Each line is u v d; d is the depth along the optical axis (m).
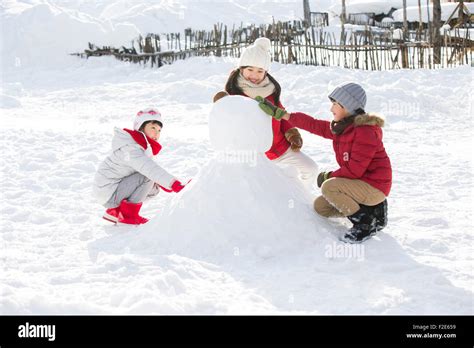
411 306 3.18
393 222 4.60
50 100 12.30
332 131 4.16
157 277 3.33
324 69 13.30
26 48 16.67
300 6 30.44
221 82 13.14
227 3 28.33
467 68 12.61
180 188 4.53
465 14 18.89
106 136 8.15
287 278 3.53
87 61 16.20
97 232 4.56
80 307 3.04
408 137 8.28
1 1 19.33
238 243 3.90
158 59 15.57
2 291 3.14
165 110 10.98
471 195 5.34
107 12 25.38
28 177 6.15
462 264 3.74
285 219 4.00
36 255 4.00
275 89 4.63
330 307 3.16
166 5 24.36
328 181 4.10
